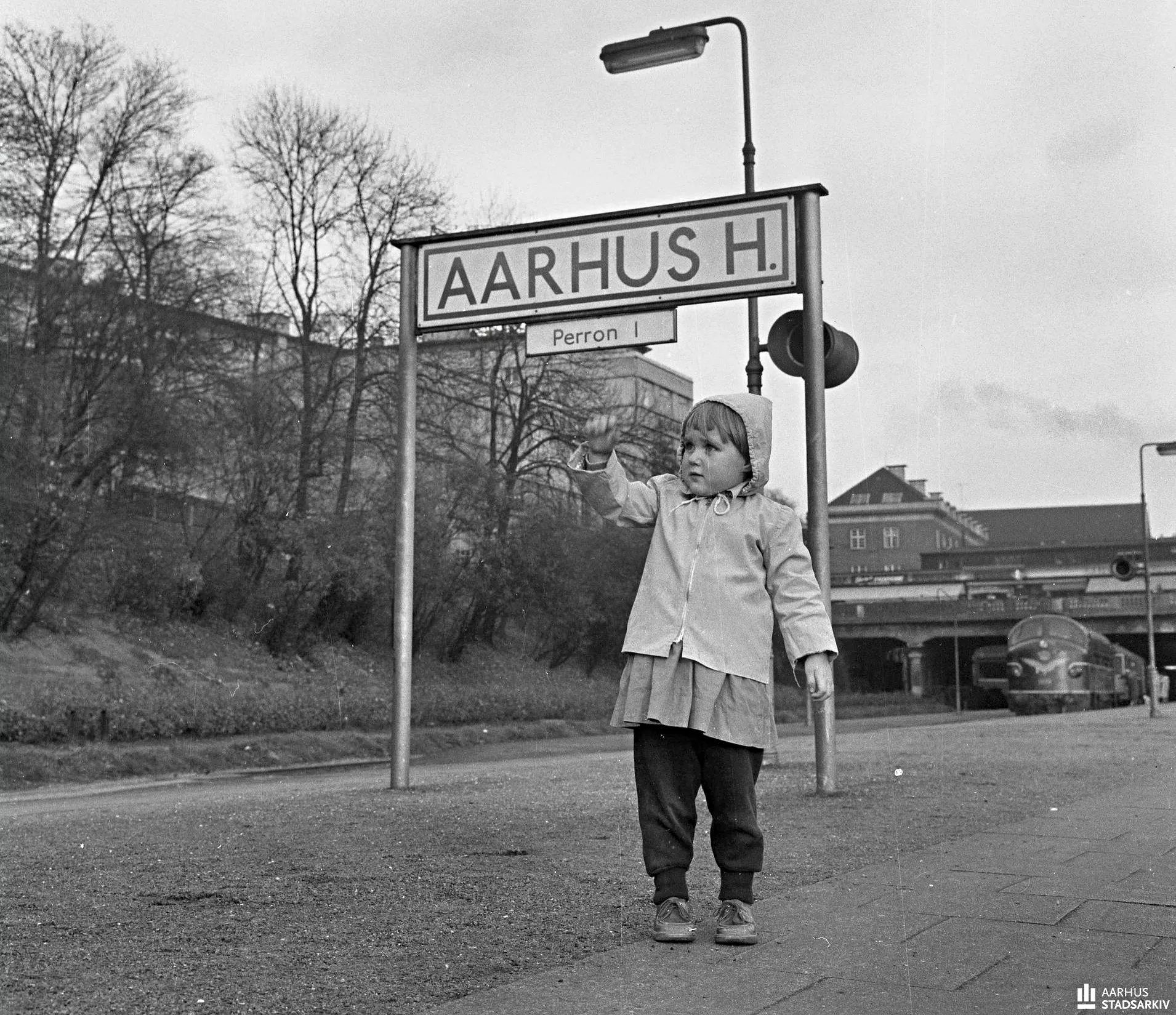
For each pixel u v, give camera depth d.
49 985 3.43
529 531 42.00
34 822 8.38
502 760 25.86
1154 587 104.06
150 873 5.43
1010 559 140.50
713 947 3.96
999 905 4.68
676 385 57.44
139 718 23.62
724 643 4.11
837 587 107.25
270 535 33.81
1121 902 4.73
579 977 3.55
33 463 26.59
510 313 10.98
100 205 30.86
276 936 4.09
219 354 32.94
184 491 32.47
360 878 5.27
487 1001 3.28
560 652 47.16
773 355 10.73
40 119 29.91
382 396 38.09
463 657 42.56
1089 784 10.23
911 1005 3.25
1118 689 60.91
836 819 7.62
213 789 15.36
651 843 4.11
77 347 28.95
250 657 32.94
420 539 37.81
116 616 30.80
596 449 4.25
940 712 69.38
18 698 22.28
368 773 19.17
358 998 3.31
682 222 10.57
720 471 4.26
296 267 37.56
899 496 138.00
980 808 8.31
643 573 4.32
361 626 38.25
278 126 36.94
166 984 3.45
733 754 4.09
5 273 27.70
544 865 5.65
